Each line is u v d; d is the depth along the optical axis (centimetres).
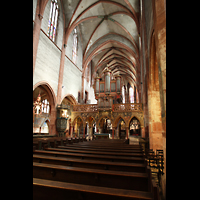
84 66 2423
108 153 492
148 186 252
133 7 1602
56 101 1600
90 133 2281
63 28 1811
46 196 217
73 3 1756
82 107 1919
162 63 381
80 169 297
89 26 2267
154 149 797
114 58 3306
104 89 2212
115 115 1753
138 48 2130
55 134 1537
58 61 1669
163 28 396
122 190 192
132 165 327
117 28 2277
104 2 1789
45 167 322
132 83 4200
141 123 1658
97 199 193
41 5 1306
